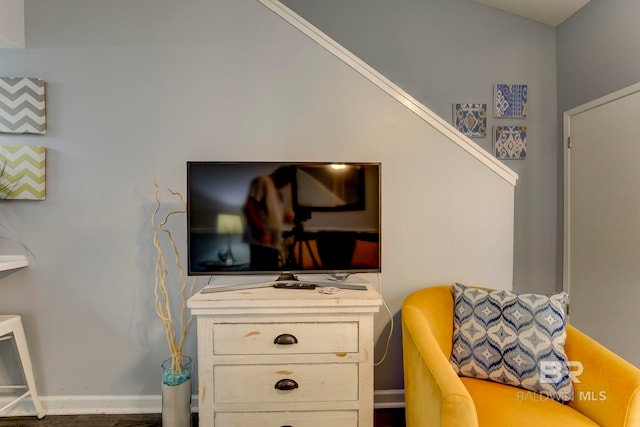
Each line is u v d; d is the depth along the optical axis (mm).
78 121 1783
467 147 1838
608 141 2162
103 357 1802
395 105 1832
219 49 1806
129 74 1793
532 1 2424
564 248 2529
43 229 1777
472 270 1848
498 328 1358
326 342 1337
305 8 2568
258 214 1488
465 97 2580
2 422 1707
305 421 1343
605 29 2182
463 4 2584
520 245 2611
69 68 1779
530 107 2613
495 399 1192
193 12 1802
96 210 1792
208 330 1315
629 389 1024
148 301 1809
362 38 2561
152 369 1812
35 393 1727
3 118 1729
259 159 1812
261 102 1812
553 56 2580
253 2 1810
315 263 1510
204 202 1475
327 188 1510
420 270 1840
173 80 1801
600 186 2223
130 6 1793
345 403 1347
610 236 2150
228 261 1484
